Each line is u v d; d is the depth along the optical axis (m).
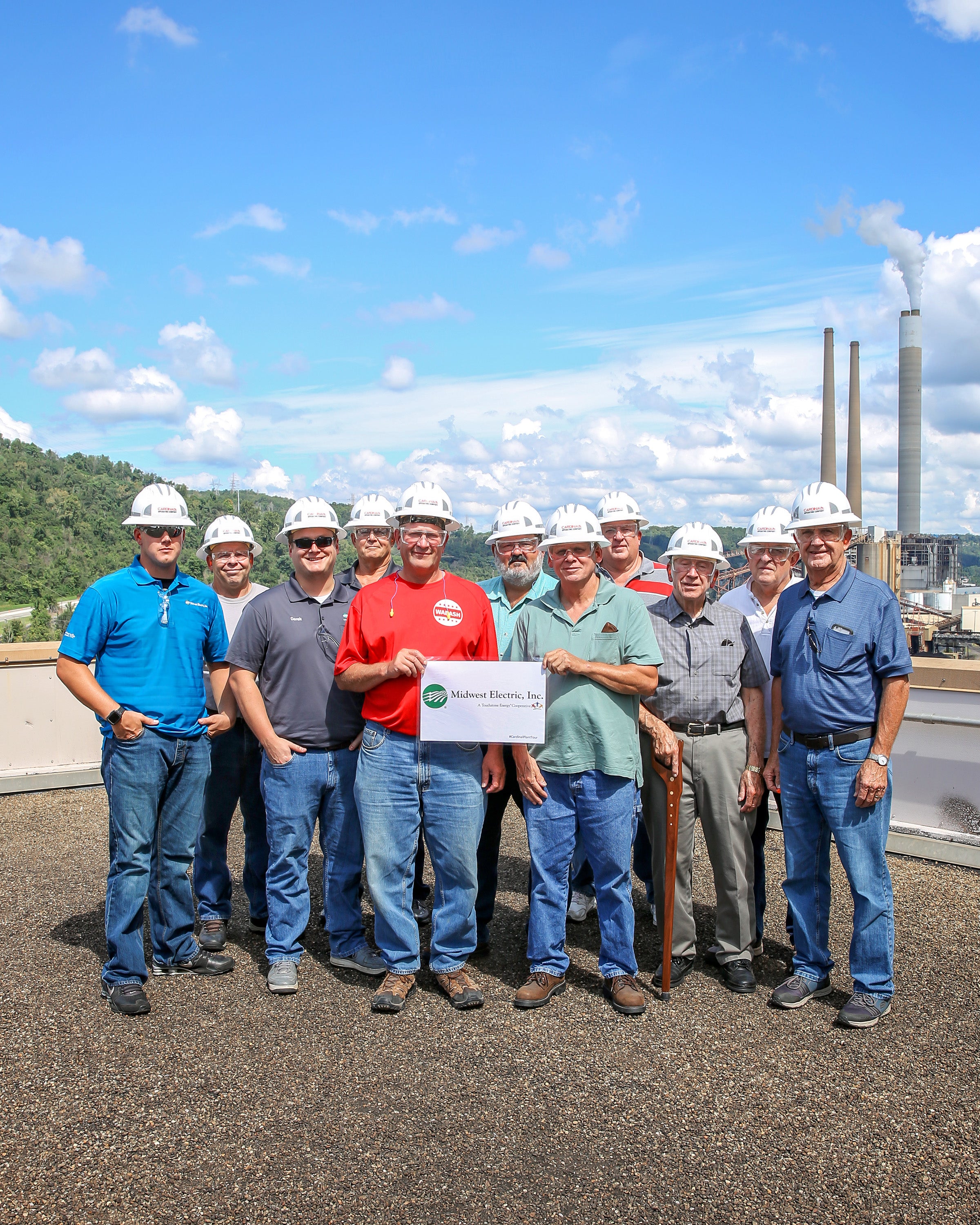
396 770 3.68
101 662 3.72
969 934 4.35
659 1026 3.45
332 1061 3.16
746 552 4.77
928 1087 3.00
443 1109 2.84
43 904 4.74
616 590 3.82
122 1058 3.17
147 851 3.67
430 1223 2.31
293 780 3.86
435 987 3.83
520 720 3.60
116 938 3.58
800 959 3.75
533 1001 3.60
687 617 3.97
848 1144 2.67
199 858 4.32
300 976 3.95
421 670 3.62
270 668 3.91
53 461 174.00
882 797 3.58
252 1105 2.86
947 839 5.51
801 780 3.71
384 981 3.69
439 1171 2.53
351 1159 2.58
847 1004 3.49
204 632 3.94
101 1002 3.63
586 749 3.67
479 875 4.14
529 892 5.06
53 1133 2.70
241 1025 3.44
